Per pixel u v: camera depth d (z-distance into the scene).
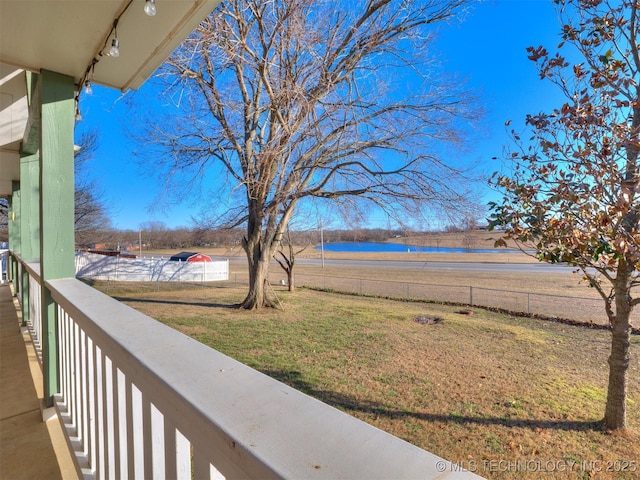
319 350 6.21
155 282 17.12
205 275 18.75
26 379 2.60
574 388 4.51
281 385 0.64
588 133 2.78
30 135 3.23
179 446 0.68
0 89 3.17
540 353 5.96
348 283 16.34
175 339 0.91
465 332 7.41
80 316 1.34
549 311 9.30
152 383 0.71
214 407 0.56
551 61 3.19
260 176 8.53
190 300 11.66
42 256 2.00
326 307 10.42
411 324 8.19
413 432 3.49
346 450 0.45
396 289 14.23
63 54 1.93
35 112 2.54
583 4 3.04
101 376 1.14
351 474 0.41
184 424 0.62
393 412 3.89
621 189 2.54
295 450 0.45
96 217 16.92
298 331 7.54
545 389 4.48
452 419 3.74
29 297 3.77
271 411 0.55
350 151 8.63
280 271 22.73
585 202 2.85
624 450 3.16
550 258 3.14
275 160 8.13
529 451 3.15
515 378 4.86
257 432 0.49
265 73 7.14
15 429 1.91
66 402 1.80
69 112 2.10
